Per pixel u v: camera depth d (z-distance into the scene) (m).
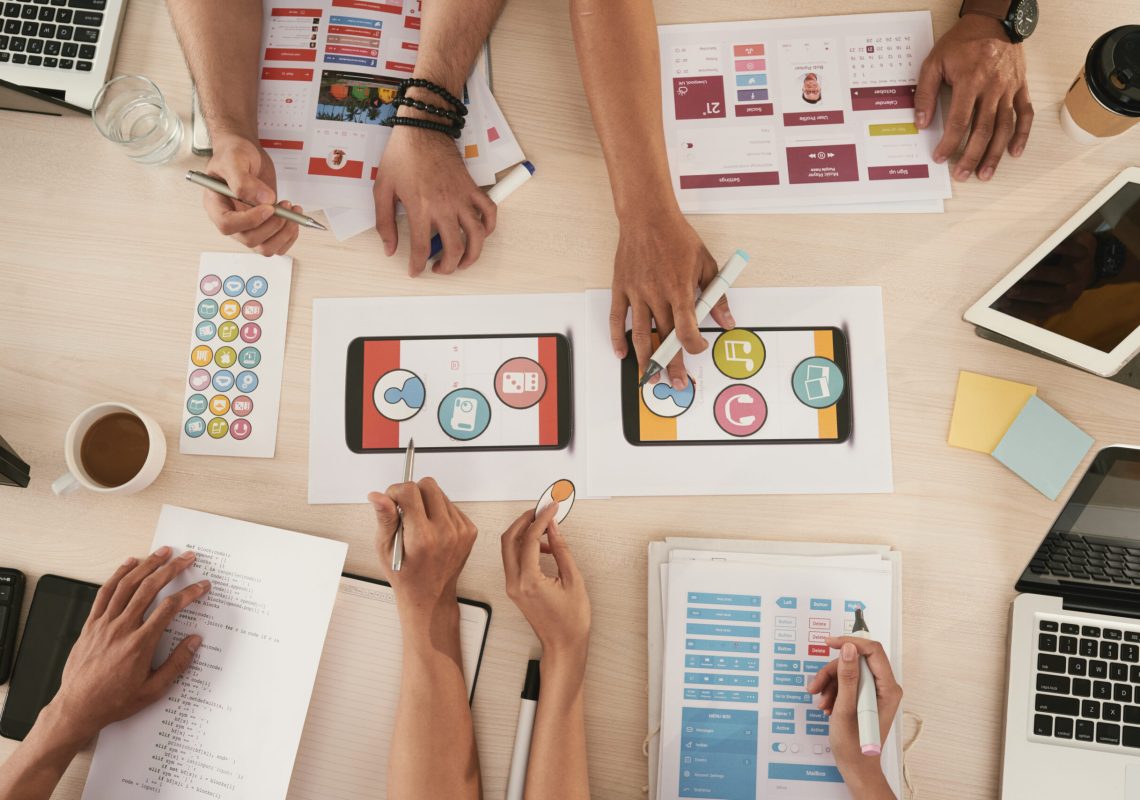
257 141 0.88
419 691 0.78
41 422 0.88
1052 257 0.85
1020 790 0.77
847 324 0.87
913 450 0.85
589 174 0.91
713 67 0.92
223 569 0.83
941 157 0.89
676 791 0.79
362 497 0.86
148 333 0.89
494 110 0.92
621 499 0.85
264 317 0.89
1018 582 0.82
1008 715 0.79
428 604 0.79
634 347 0.86
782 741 0.79
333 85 0.91
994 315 0.84
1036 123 0.91
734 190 0.89
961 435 0.85
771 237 0.89
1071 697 0.78
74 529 0.86
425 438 0.86
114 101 0.91
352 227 0.90
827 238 0.89
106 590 0.82
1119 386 0.85
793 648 0.81
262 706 0.80
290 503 0.86
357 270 0.90
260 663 0.81
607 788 0.81
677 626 0.81
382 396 0.87
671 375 0.85
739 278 0.88
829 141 0.90
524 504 0.85
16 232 0.91
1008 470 0.84
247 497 0.86
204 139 0.91
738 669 0.81
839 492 0.84
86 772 0.81
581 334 0.88
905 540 0.84
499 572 0.84
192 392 0.88
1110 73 0.82
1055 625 0.80
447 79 0.89
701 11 0.93
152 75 0.93
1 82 0.84
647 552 0.84
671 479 0.85
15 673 0.83
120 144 0.89
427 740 0.77
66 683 0.78
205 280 0.90
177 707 0.80
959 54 0.89
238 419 0.87
